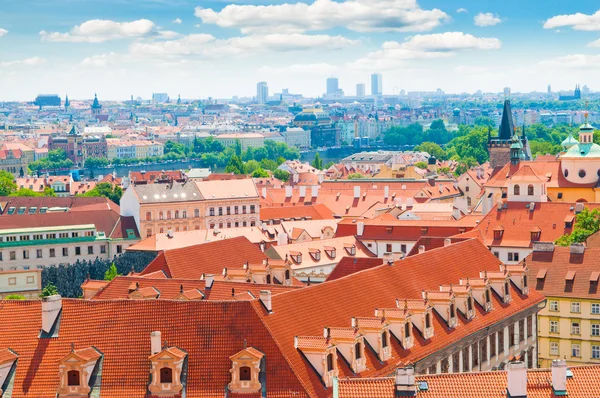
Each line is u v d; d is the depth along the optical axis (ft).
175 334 390.42
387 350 426.51
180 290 512.22
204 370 378.73
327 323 427.74
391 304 480.64
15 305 421.59
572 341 640.17
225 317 390.21
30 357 402.93
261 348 379.55
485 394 312.71
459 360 490.49
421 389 314.14
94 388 385.09
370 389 315.17
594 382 314.55
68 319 410.11
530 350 583.17
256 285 511.81
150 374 383.86
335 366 388.78
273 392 368.48
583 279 643.45
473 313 512.63
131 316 401.70
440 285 531.50
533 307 581.12
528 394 312.29
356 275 481.05
